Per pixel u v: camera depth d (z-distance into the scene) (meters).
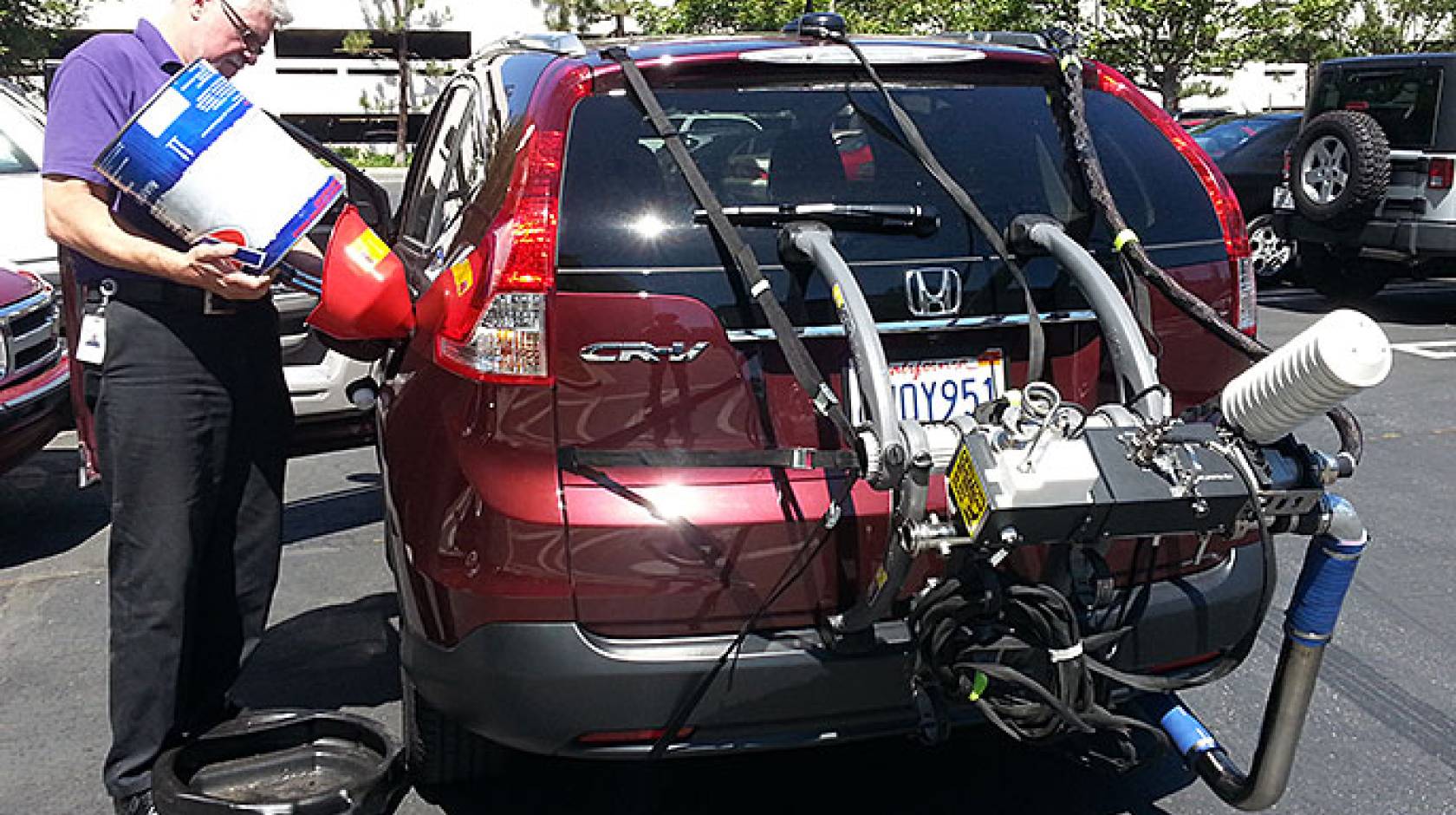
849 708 2.60
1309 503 2.41
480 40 30.92
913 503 2.30
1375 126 9.31
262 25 2.83
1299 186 9.88
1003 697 2.47
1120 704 2.80
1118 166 2.98
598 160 2.62
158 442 2.86
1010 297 2.73
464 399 2.63
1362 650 4.04
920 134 2.85
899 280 2.67
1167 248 2.95
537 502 2.51
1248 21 20.94
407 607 2.76
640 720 2.54
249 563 3.18
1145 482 2.27
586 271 2.55
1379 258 9.62
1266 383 2.24
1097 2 21.27
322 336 3.22
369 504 5.59
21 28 20.06
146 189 2.59
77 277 2.87
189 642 3.05
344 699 3.79
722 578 2.54
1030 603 2.39
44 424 5.05
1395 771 3.35
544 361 2.53
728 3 22.78
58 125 2.69
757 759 3.40
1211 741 2.75
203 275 2.65
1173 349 2.93
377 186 4.29
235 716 3.30
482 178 3.00
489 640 2.54
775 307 2.48
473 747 3.06
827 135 2.78
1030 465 2.23
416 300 3.19
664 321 2.56
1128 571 2.73
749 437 2.59
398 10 28.50
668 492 2.54
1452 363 8.05
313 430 5.05
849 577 2.61
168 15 2.81
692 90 2.74
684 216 2.62
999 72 2.95
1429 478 5.74
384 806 2.99
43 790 3.32
